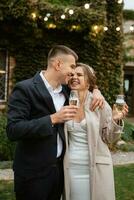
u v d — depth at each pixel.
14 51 11.57
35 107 3.09
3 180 7.03
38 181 3.10
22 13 10.52
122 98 3.40
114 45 12.57
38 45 11.70
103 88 12.44
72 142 3.49
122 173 7.73
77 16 11.15
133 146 11.25
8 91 11.57
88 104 3.53
